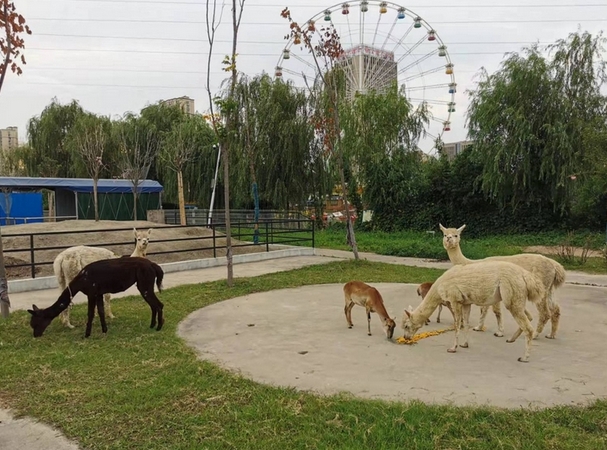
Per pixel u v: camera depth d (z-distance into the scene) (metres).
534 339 6.58
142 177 30.77
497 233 26.05
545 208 25.11
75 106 38.69
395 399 4.55
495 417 4.07
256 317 8.09
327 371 5.37
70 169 37.03
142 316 8.05
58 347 6.33
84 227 17.38
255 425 4.06
